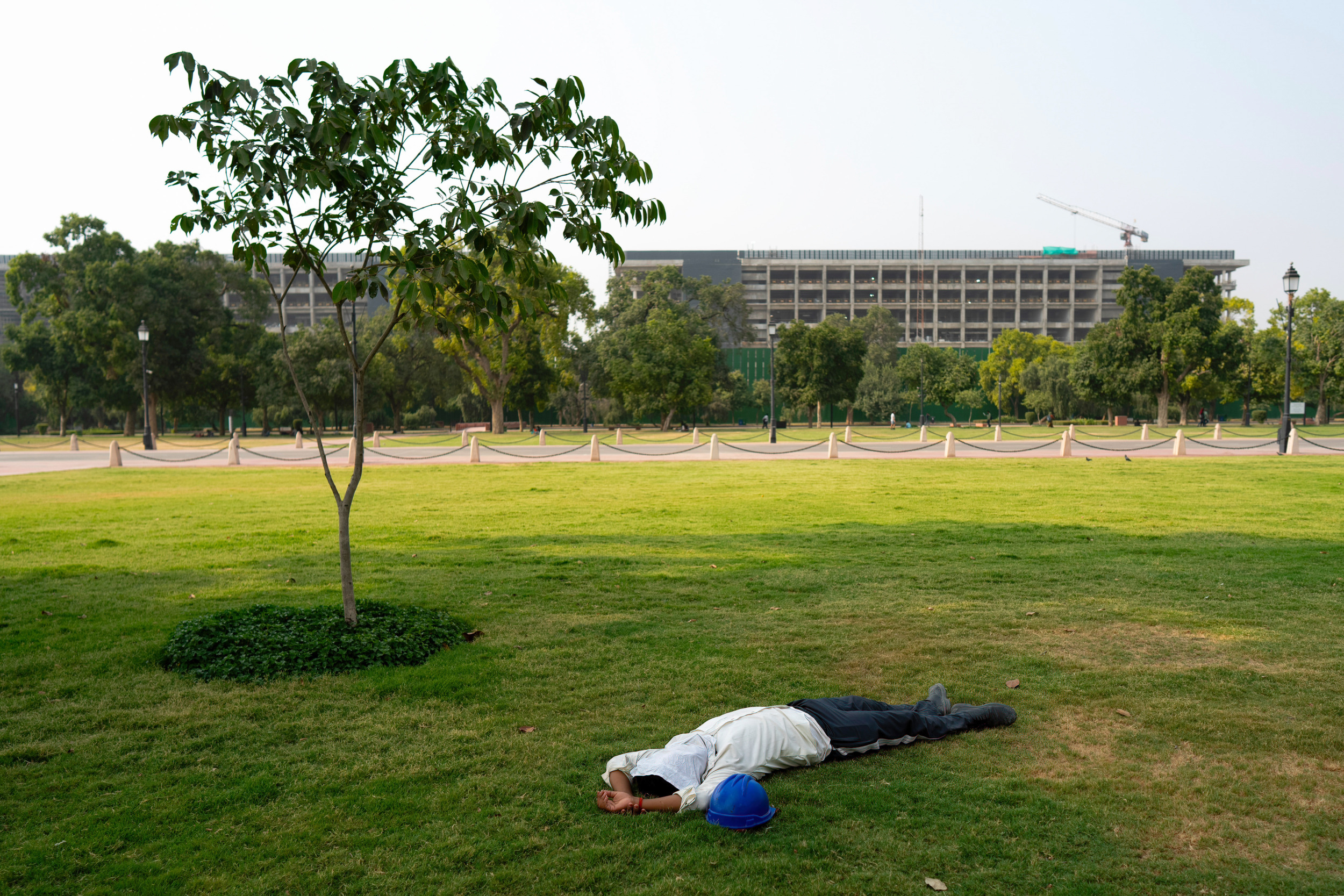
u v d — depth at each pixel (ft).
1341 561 30.58
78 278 172.35
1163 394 187.93
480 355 180.55
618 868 10.53
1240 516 42.34
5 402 235.61
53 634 21.54
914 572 28.89
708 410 245.86
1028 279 395.75
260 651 18.95
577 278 179.01
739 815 11.42
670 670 18.49
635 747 14.38
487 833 11.48
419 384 221.46
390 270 18.52
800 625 22.20
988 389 268.00
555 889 10.09
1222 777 13.17
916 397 249.34
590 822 11.73
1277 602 24.47
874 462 81.87
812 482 62.34
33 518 44.57
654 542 35.53
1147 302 190.49
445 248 17.61
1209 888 10.10
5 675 18.31
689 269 392.06
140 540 36.96
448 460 91.50
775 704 16.43
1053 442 115.85
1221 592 25.77
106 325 163.73
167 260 177.78
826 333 209.46
